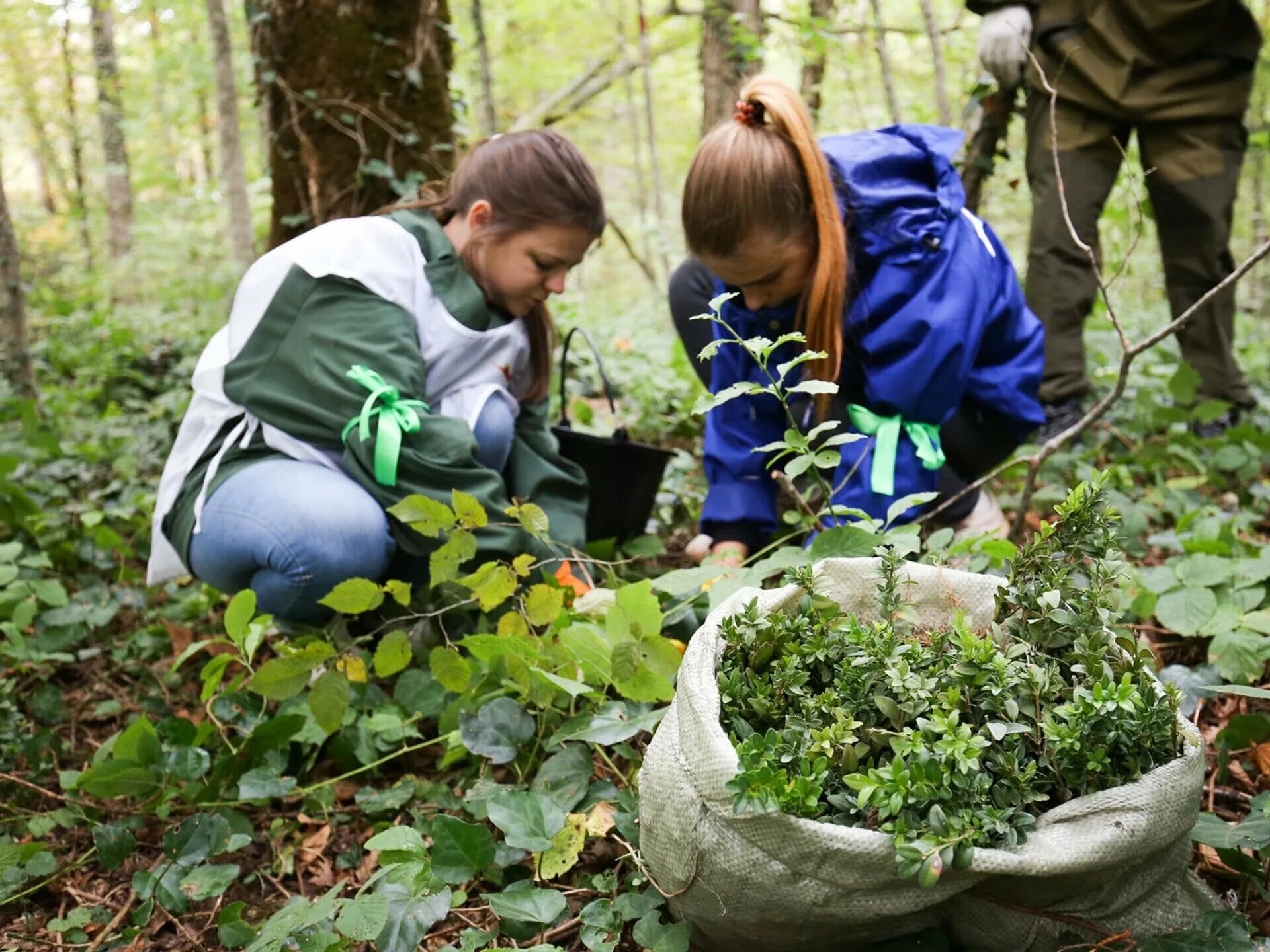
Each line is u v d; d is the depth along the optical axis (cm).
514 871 154
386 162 365
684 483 323
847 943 115
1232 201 333
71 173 1524
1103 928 111
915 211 218
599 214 225
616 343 470
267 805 183
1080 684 120
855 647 125
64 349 521
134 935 151
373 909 132
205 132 1283
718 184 200
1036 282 338
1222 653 185
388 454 205
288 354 213
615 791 159
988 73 341
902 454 220
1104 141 328
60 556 278
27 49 1242
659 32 934
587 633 167
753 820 107
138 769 169
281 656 193
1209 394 351
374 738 189
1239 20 320
